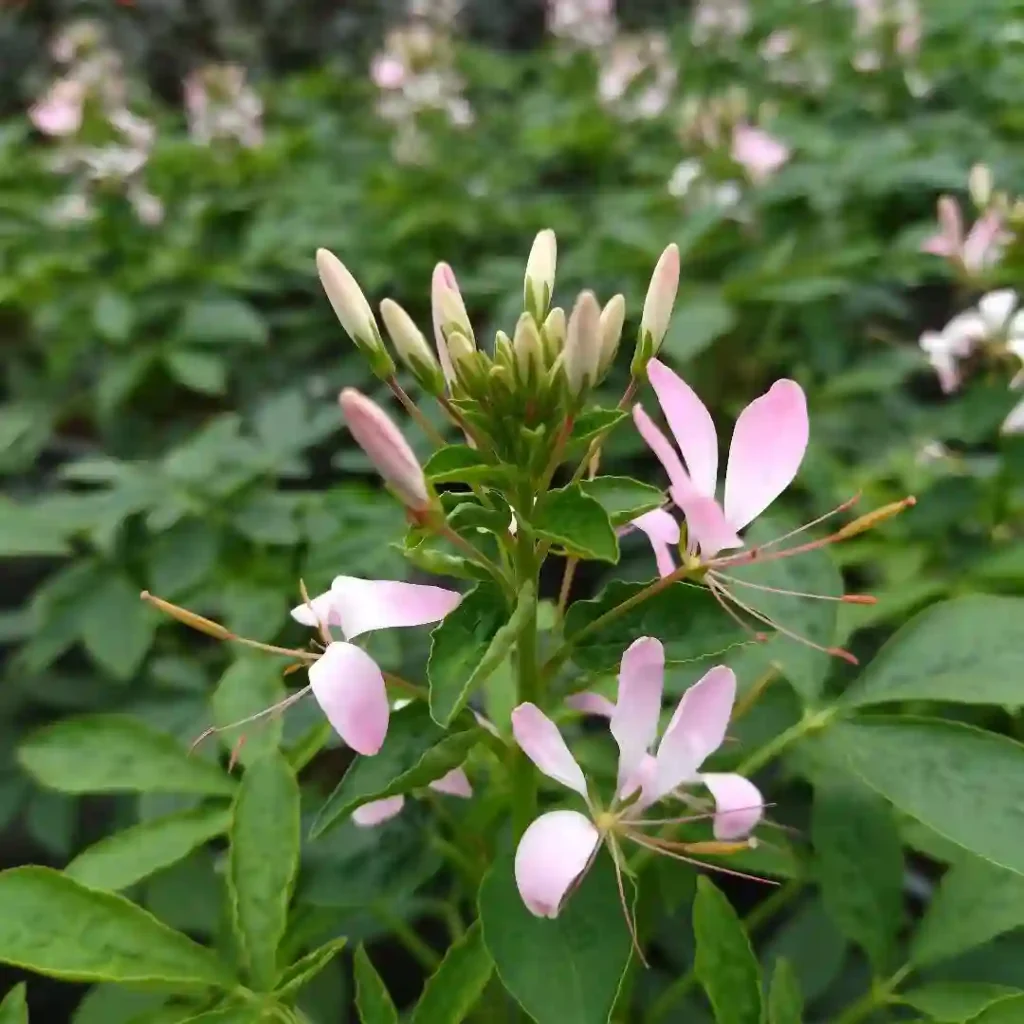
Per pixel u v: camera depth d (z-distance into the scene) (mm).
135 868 195
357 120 849
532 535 167
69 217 585
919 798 176
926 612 201
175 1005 196
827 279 423
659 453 150
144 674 347
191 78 852
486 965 178
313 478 480
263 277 570
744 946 174
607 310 171
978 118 692
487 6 1215
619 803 168
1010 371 321
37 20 1034
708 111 538
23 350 575
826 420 420
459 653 161
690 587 177
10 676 350
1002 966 222
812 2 957
